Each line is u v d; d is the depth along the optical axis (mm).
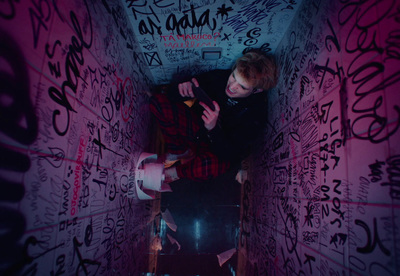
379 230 593
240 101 1783
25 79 534
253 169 2227
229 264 2381
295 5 1272
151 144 2391
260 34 1558
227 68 2074
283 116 1465
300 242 1093
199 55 1872
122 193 1373
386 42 604
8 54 479
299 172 1154
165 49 1781
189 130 2033
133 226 1632
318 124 972
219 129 1738
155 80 2350
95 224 987
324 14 966
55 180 672
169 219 2504
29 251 567
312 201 989
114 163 1219
